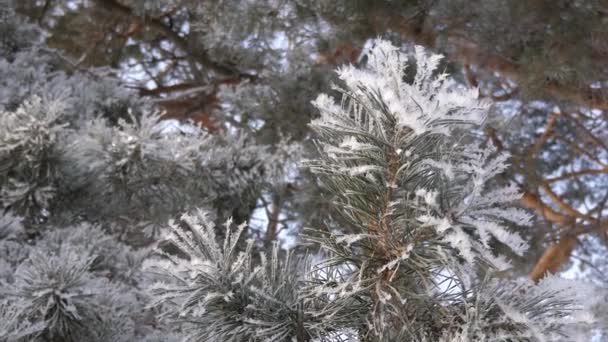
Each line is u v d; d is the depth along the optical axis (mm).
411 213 1130
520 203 6289
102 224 3939
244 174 3938
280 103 5449
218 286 1188
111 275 3395
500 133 6152
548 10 4293
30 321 2314
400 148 1081
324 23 5262
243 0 5512
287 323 1181
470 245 1010
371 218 1150
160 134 3533
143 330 3229
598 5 4254
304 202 4422
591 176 7430
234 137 4199
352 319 1180
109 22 7805
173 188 3557
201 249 1227
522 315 1010
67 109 4590
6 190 3277
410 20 4855
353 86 1081
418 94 1027
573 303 1095
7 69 4820
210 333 1199
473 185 1093
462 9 4562
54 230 3541
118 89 5277
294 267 1268
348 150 1114
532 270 6352
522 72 4621
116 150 3283
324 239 1212
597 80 4719
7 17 5602
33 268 2346
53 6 7652
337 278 1215
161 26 7191
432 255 1133
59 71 5270
